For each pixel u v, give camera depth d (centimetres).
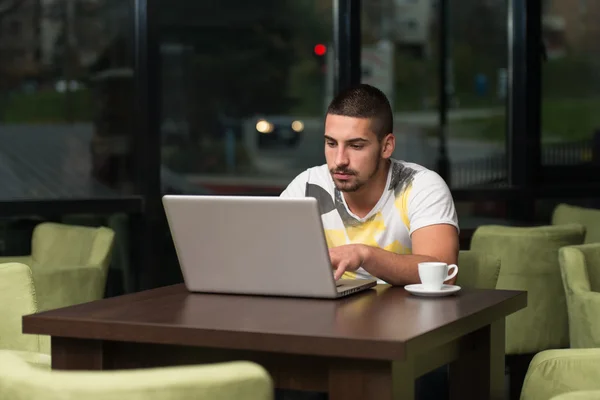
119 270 654
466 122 735
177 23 664
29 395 184
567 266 403
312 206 280
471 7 732
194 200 297
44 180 650
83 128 658
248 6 684
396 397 235
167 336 250
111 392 178
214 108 680
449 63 730
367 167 346
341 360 238
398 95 722
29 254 628
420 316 260
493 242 535
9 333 331
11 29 642
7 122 644
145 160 655
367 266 313
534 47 732
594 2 755
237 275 299
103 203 643
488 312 277
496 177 741
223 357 262
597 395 260
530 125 735
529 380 317
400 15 715
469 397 298
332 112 347
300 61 699
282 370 254
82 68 657
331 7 703
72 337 268
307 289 292
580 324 390
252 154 693
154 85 656
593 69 753
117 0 658
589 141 755
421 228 350
